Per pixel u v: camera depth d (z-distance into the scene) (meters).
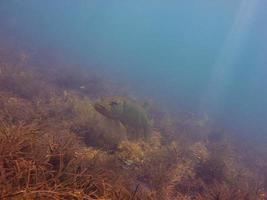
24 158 4.87
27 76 12.88
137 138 7.16
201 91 38.44
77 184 4.73
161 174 7.21
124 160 7.91
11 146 4.84
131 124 6.88
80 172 5.13
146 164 7.92
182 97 28.41
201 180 8.44
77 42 49.69
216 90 44.59
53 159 5.34
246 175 10.45
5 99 9.48
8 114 8.06
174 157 9.01
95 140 8.16
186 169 8.77
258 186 8.38
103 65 33.19
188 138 13.56
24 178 4.38
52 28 54.03
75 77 16.52
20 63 16.91
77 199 4.32
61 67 20.17
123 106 6.62
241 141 18.25
